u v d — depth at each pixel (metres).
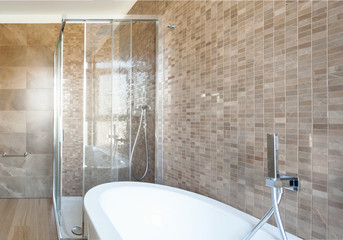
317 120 1.22
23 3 4.03
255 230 1.27
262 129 1.54
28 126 4.43
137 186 2.08
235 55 1.77
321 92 1.20
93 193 1.83
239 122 1.73
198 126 2.20
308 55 1.26
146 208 2.00
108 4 4.10
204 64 2.12
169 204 1.93
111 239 1.12
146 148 2.88
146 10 3.39
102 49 2.87
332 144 1.15
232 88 1.80
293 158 1.34
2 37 4.39
